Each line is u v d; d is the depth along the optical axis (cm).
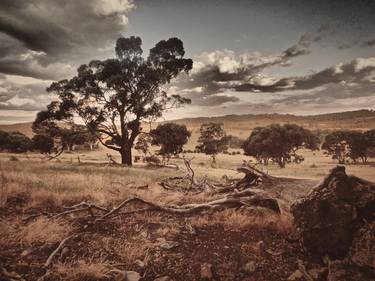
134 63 3575
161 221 623
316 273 390
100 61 3556
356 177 456
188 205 698
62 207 708
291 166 5706
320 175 3356
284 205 644
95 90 3388
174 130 4150
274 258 441
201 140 6881
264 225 575
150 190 984
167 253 456
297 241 484
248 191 736
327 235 420
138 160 5703
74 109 3462
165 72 3600
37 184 977
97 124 3512
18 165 1981
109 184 1095
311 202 454
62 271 377
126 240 504
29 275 374
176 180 1248
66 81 3484
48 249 451
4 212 634
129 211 657
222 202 682
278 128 5906
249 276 394
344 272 356
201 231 558
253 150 6259
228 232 552
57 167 2075
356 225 407
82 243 480
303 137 6047
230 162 6275
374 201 421
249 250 464
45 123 3603
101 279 374
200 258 442
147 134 4131
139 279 379
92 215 627
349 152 7162
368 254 355
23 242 468
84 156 6625
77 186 988
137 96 3631
